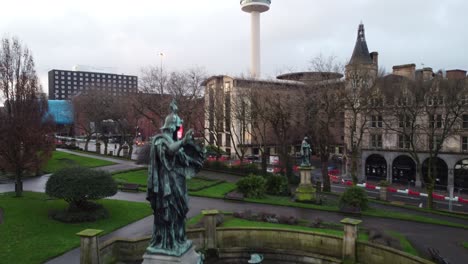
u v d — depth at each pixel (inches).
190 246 457.1
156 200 427.8
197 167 453.4
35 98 1242.6
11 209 1014.4
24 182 1544.0
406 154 2255.2
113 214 1024.9
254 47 3750.0
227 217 1020.5
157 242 438.3
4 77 1195.3
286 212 1177.4
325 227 940.0
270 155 2822.3
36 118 1227.2
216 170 2084.2
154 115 2479.1
